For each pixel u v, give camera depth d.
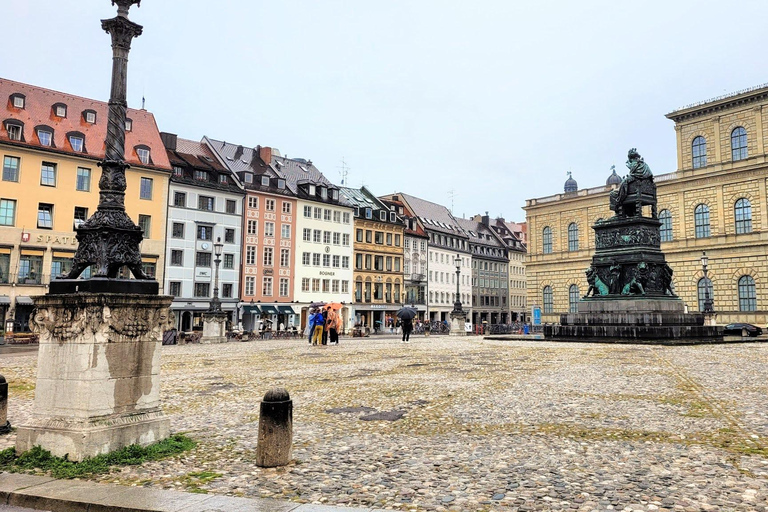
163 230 63.22
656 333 31.42
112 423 7.99
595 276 36.88
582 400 11.90
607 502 5.88
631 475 6.77
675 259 73.50
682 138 74.81
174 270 64.19
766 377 15.30
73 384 7.93
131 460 7.59
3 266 53.16
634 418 10.01
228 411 11.44
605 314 34.88
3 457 7.82
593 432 9.02
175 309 63.56
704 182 71.81
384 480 6.73
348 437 8.98
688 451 7.78
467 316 111.56
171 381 16.36
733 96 69.19
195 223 66.31
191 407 11.95
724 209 69.69
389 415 10.71
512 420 10.03
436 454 7.88
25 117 56.41
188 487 6.58
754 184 67.31
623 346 28.69
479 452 7.95
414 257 98.25
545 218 92.19
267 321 61.72
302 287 77.88
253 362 22.52
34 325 8.27
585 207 87.19
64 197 57.03
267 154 79.44
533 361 20.81
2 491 6.44
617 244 36.12
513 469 7.11
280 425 7.45
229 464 7.54
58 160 56.88
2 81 57.12
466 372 17.47
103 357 8.01
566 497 6.05
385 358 23.47
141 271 8.84
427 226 102.88
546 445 8.25
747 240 67.25
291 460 7.59
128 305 8.32
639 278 34.75
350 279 84.75
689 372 16.62
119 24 8.79
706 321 52.06
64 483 6.71
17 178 54.56
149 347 8.67
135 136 63.94
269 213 74.25
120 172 8.78
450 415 10.59
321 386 14.85
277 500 6.03
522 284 129.75
